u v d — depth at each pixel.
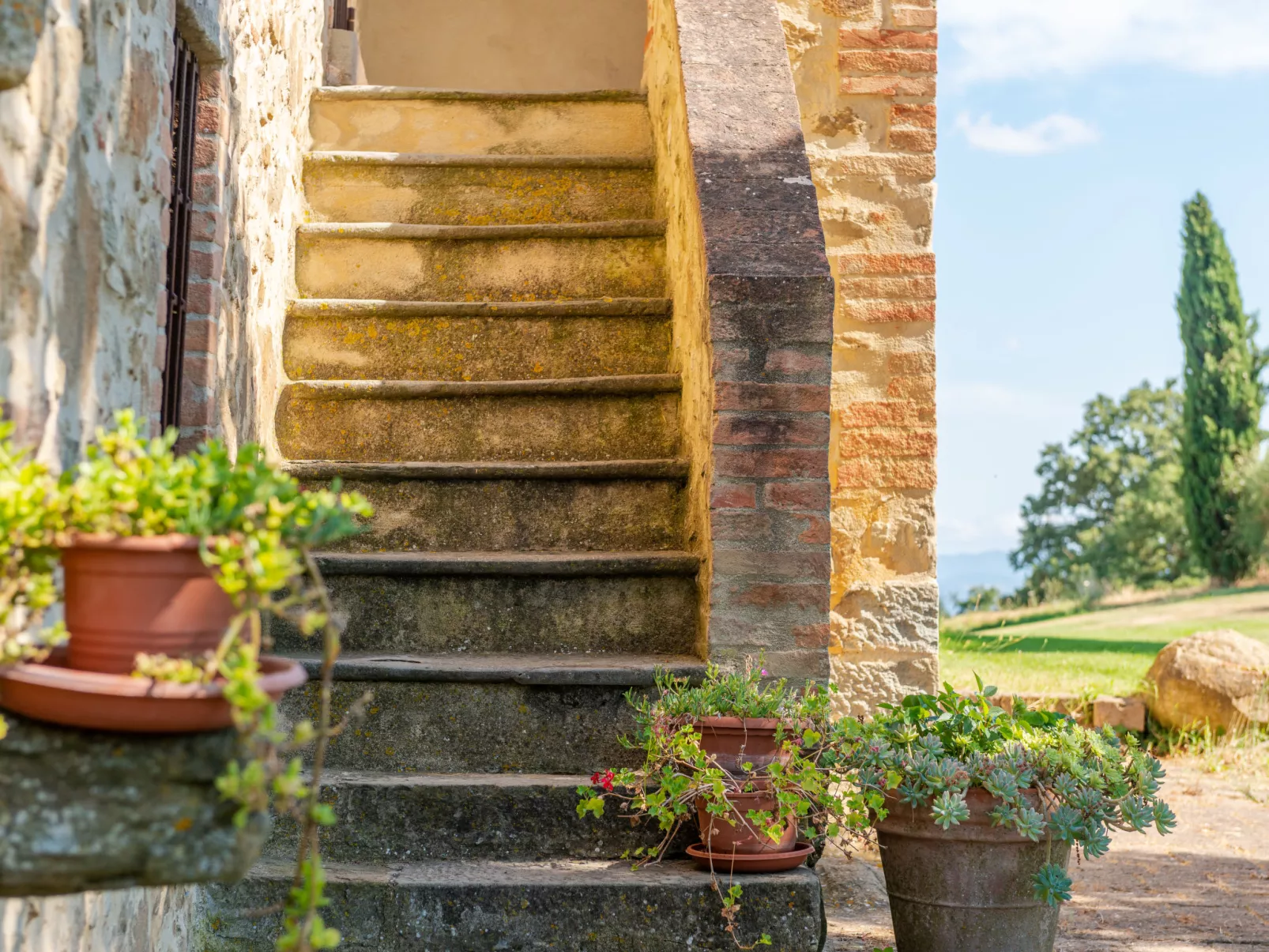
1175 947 3.46
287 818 2.88
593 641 3.38
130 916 2.27
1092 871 4.41
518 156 4.54
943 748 2.99
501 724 3.06
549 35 7.16
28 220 1.75
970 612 16.20
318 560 3.31
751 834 2.76
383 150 4.71
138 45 2.24
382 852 2.87
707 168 3.43
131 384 2.24
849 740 2.96
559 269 4.26
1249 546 21.23
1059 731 3.11
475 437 3.88
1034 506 32.62
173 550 1.39
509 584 3.38
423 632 3.37
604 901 2.69
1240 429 22.39
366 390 3.86
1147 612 15.09
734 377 3.04
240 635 1.46
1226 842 4.92
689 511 3.54
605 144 4.77
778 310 3.05
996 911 2.85
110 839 1.31
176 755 1.36
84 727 1.37
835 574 4.35
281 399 3.88
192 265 3.01
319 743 1.42
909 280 4.45
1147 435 31.62
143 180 2.29
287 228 4.06
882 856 3.00
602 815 2.92
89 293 2.01
